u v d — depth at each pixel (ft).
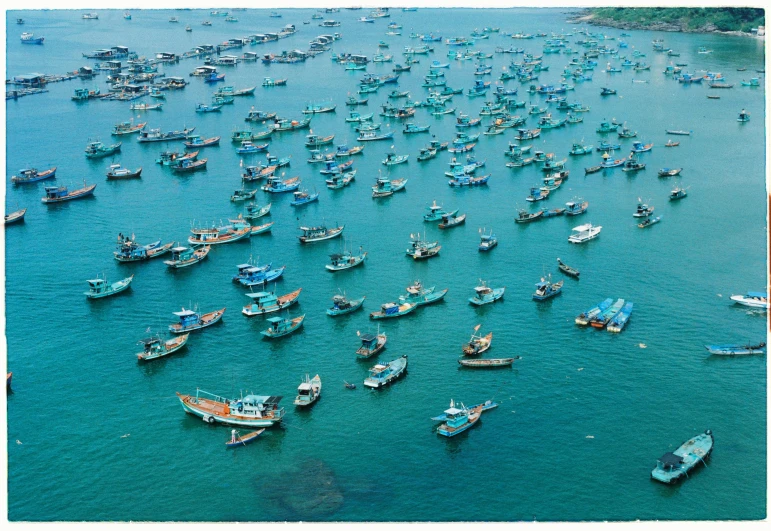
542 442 545.03
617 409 579.89
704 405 583.17
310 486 510.17
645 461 524.93
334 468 525.75
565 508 486.79
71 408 595.88
